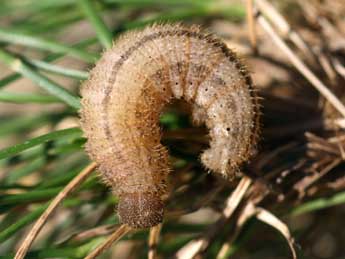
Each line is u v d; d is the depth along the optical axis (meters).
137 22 0.05
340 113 0.05
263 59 0.05
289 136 0.05
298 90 0.05
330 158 0.05
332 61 0.05
